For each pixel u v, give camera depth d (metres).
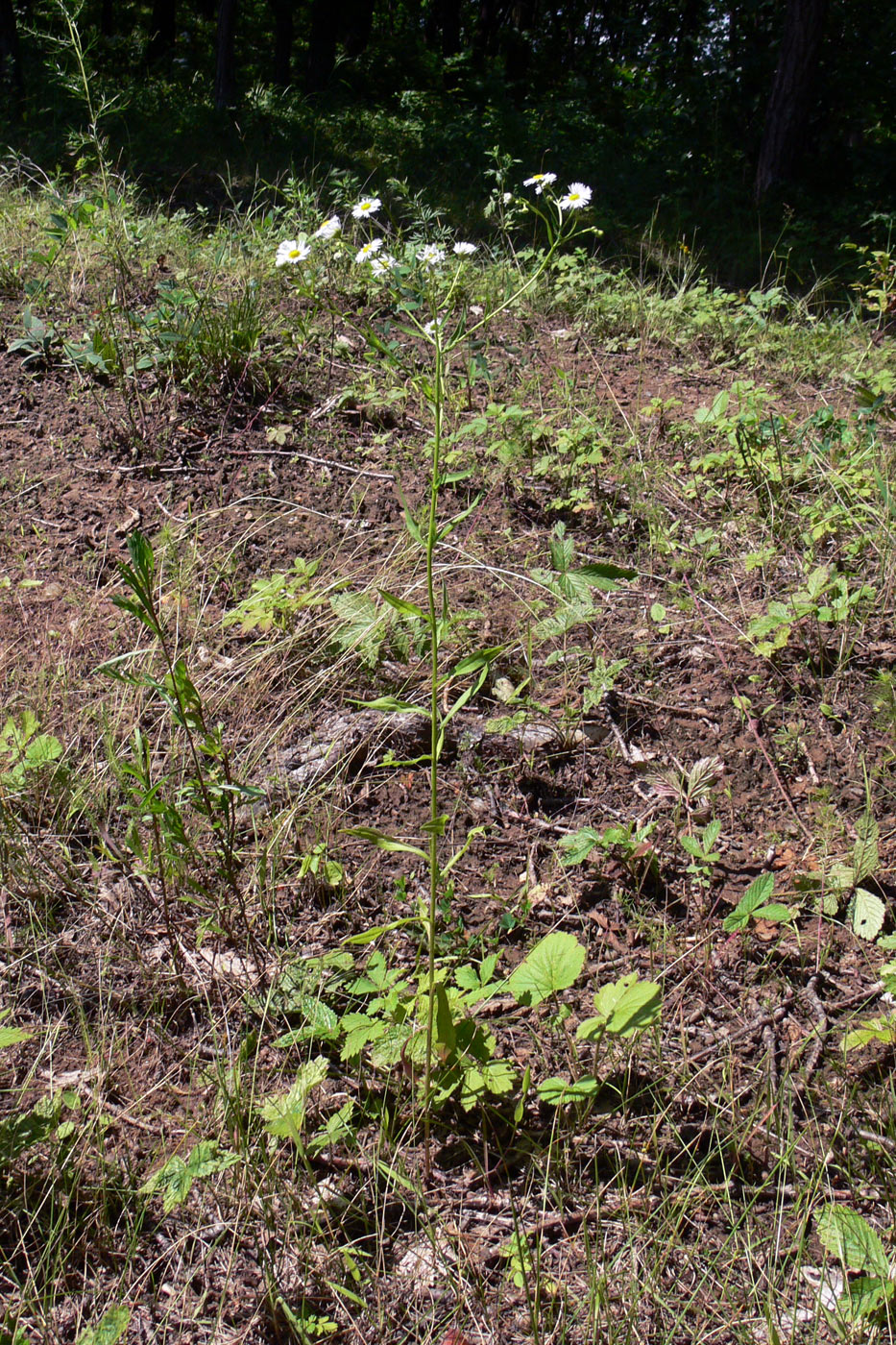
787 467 4.09
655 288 6.71
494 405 4.42
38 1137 1.81
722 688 3.10
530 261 6.60
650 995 1.89
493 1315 1.67
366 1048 2.06
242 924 2.35
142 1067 2.06
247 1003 2.15
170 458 4.20
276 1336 1.66
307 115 12.71
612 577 1.96
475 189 9.83
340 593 3.34
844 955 2.31
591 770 2.83
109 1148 1.91
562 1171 1.88
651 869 2.50
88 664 3.06
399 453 4.29
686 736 2.94
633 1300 1.63
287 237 6.28
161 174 9.08
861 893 2.34
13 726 2.62
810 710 3.00
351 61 18.47
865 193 10.99
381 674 3.08
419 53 21.83
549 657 3.04
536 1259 1.72
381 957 2.12
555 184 10.27
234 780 2.69
